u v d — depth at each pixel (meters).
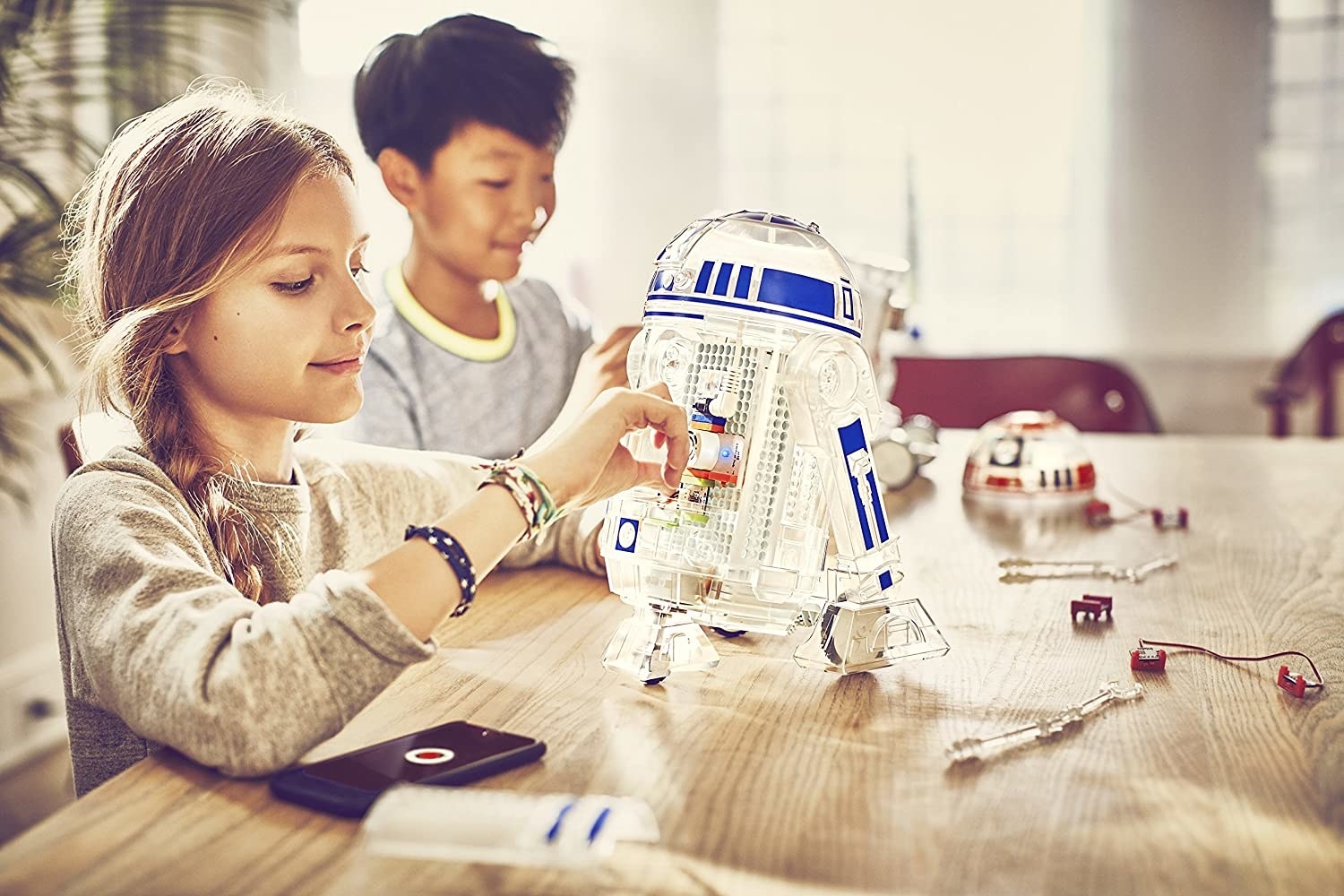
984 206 3.35
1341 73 3.15
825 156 3.38
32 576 2.35
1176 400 3.34
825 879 0.54
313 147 0.82
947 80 3.31
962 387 2.66
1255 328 3.28
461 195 1.41
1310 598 1.03
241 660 0.64
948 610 0.99
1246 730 0.72
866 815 0.61
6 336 2.18
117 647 0.68
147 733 0.67
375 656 0.66
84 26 2.20
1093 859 0.56
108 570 0.71
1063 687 0.80
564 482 0.75
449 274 1.47
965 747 0.67
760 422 0.79
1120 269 3.31
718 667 0.84
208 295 0.79
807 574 0.80
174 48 2.60
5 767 2.25
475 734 0.69
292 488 0.89
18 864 0.56
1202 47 3.19
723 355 0.80
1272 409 3.27
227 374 0.81
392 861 0.56
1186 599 1.03
